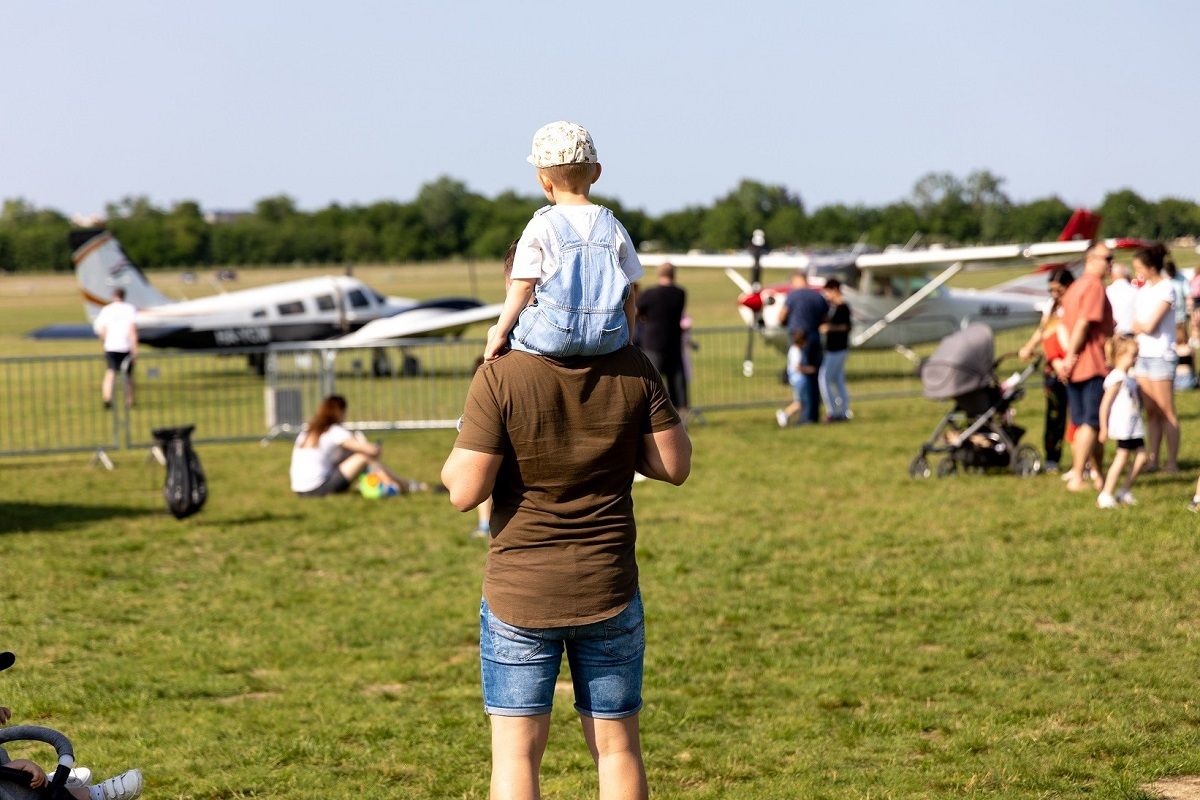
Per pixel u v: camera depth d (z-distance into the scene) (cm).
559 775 640
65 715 749
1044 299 3388
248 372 3628
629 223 14850
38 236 15662
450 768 648
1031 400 2453
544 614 426
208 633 929
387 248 15725
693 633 890
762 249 3450
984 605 930
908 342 3241
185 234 15350
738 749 661
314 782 631
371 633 920
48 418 2586
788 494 1454
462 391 2830
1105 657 794
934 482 1490
